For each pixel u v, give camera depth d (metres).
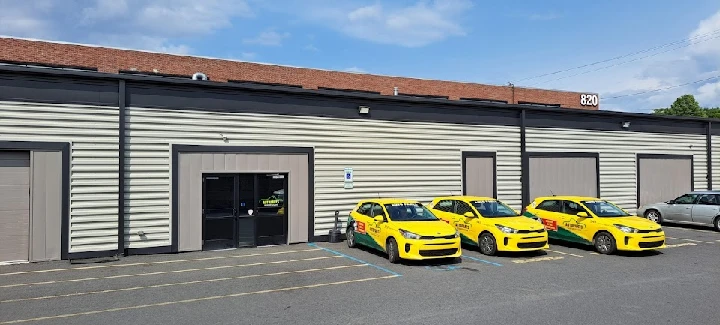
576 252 13.48
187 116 13.70
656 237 12.83
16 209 12.02
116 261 12.22
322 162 15.51
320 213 15.45
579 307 8.02
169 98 13.52
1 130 11.78
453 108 17.84
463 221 13.95
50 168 12.26
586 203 14.25
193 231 13.67
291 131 15.06
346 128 15.93
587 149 20.55
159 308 8.06
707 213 17.97
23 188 12.09
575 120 20.31
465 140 18.03
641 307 8.02
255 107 14.56
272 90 14.66
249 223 14.44
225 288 9.42
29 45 19.73
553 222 14.77
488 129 18.50
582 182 20.34
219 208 14.08
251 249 14.04
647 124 22.09
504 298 8.60
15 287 9.59
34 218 12.12
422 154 17.19
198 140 13.80
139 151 13.16
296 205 15.09
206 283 9.84
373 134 16.38
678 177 22.80
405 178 16.84
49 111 12.23
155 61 22.33
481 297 8.67
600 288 9.34
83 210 12.52
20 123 11.95
